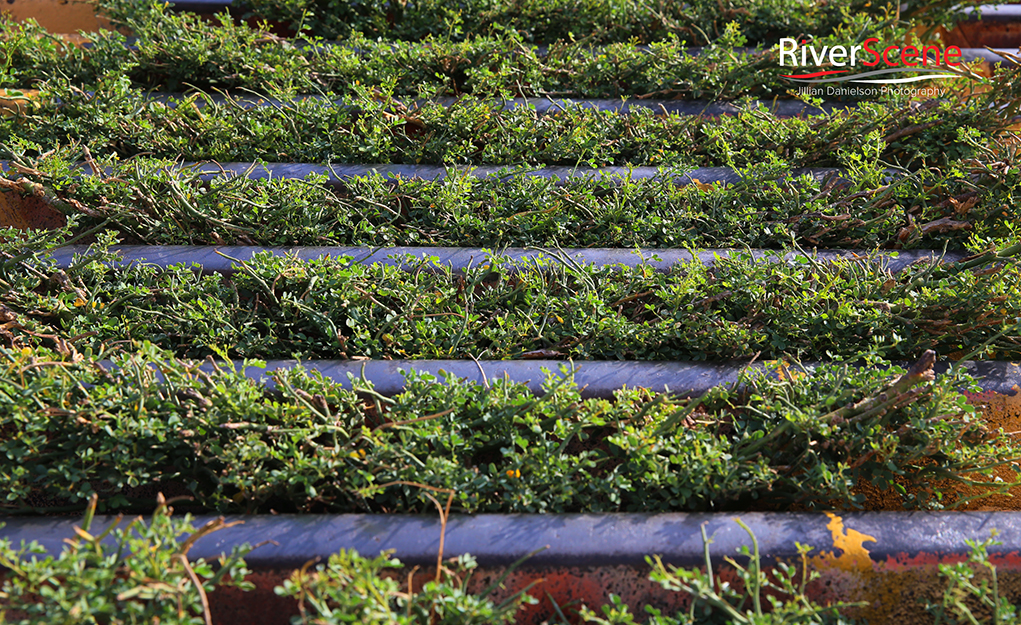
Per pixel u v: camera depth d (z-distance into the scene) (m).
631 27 5.39
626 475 2.56
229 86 4.67
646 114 4.30
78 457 2.39
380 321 3.11
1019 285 3.14
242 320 3.07
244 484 2.34
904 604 2.38
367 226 3.58
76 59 4.49
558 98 4.70
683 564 2.32
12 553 1.92
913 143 4.26
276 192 3.62
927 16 5.52
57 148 3.72
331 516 2.35
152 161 3.71
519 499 2.42
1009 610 2.21
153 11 4.88
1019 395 2.91
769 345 3.10
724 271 3.26
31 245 3.21
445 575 2.26
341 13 5.35
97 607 1.83
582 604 2.34
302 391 2.61
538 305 3.19
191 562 2.20
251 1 5.29
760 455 2.58
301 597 1.94
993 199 3.75
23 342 2.85
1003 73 4.25
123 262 3.30
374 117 4.10
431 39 4.91
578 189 3.76
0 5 5.17
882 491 2.73
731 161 4.00
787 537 2.38
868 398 2.62
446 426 2.59
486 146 4.09
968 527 2.43
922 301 3.10
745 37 5.43
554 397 2.64
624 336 3.07
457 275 3.38
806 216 3.71
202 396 2.52
